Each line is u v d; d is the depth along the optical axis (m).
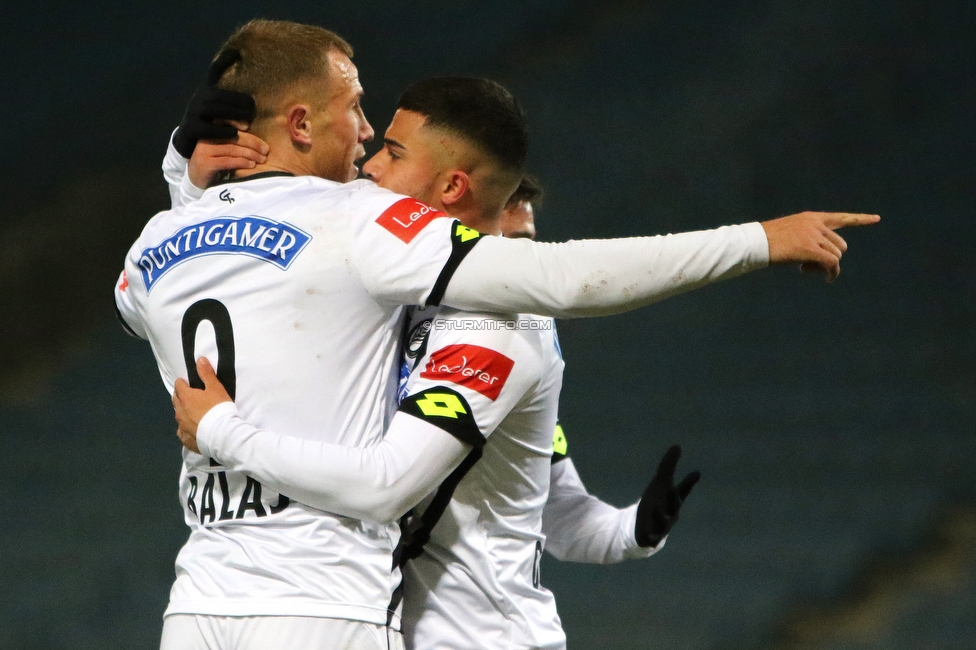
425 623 6.41
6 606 22.34
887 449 22.38
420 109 6.38
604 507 7.86
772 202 28.19
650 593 20.36
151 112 32.19
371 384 6.00
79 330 28.83
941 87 29.78
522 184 7.32
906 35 31.50
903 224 26.97
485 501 6.43
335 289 5.82
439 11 36.97
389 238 5.75
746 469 22.55
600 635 19.77
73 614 22.00
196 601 5.79
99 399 27.03
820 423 23.23
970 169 27.78
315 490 5.55
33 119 32.59
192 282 5.98
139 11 35.47
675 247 5.58
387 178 6.41
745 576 20.39
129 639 21.44
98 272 29.48
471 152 6.32
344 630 5.70
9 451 25.94
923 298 25.45
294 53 6.12
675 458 7.42
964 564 19.92
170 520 23.70
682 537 21.38
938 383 23.56
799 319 25.75
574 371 25.70
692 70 33.03
